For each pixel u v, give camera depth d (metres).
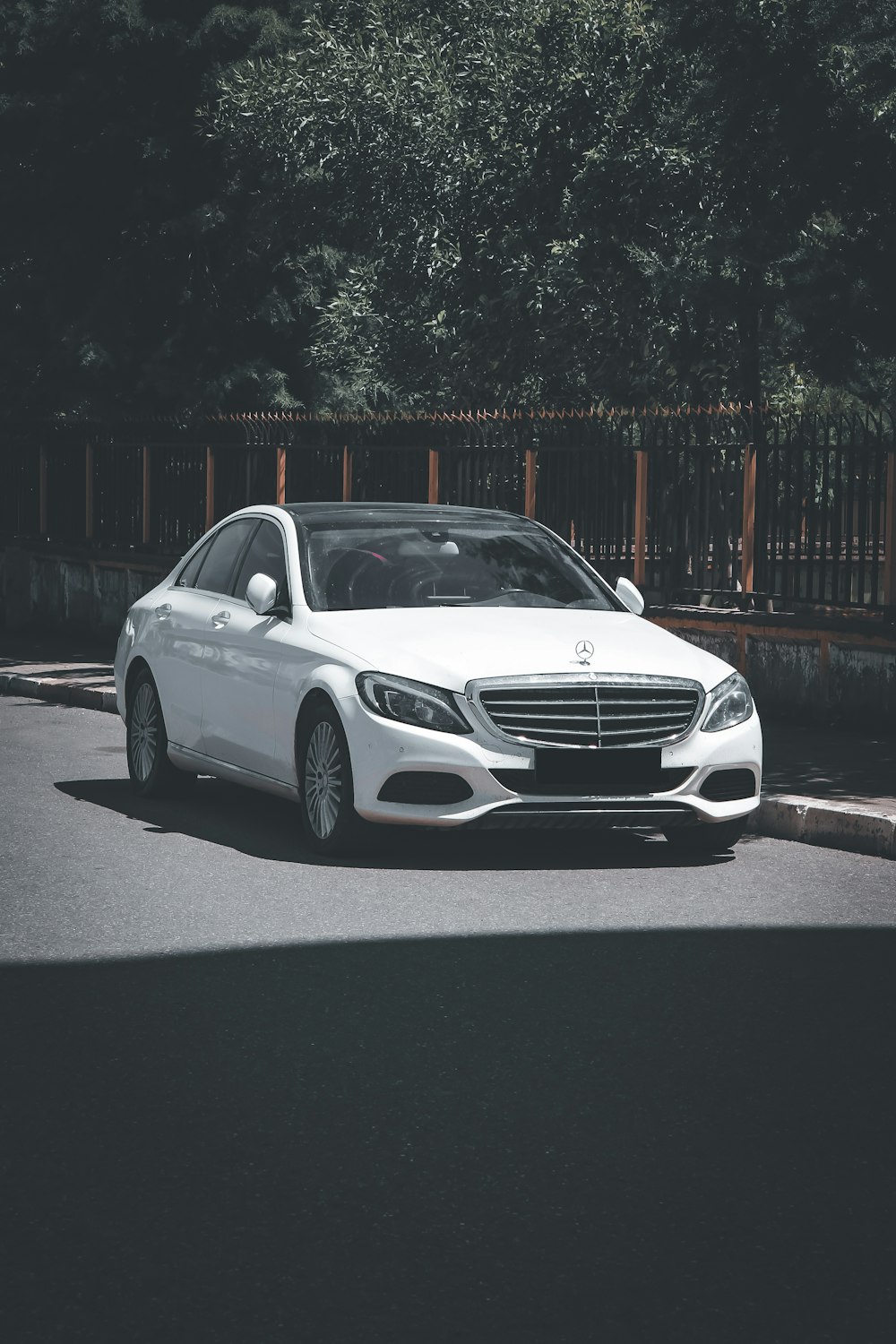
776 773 12.73
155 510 23.98
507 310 24.23
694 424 16.89
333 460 20.84
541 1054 6.56
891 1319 4.38
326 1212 5.05
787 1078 6.29
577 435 17.92
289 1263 4.70
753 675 16.27
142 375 27.92
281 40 27.38
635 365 23.78
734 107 17.19
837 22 16.27
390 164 25.44
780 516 16.19
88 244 28.03
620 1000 7.28
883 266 16.05
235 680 11.26
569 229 23.34
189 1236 4.88
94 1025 6.89
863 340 16.27
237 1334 4.30
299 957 7.95
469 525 11.89
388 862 10.16
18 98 27.58
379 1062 6.45
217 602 11.88
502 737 9.91
